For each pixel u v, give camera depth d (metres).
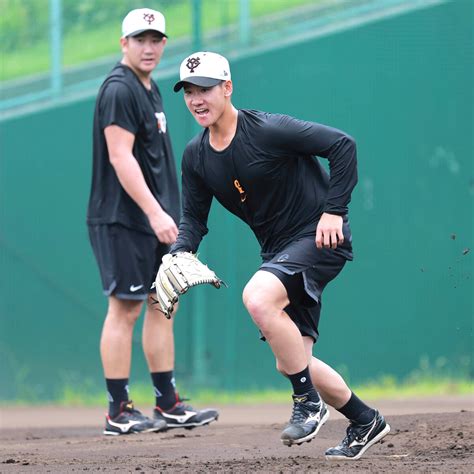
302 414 19.58
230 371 43.59
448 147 44.94
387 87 44.72
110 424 28.78
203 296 43.75
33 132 44.31
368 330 44.16
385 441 23.61
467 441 22.88
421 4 44.94
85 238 43.94
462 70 45.00
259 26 44.56
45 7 44.97
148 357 29.34
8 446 26.22
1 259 44.28
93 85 44.38
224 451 23.41
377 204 44.41
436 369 44.28
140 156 28.88
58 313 44.06
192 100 19.56
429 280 44.53
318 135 19.47
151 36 28.53
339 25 44.66
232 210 20.83
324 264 19.86
